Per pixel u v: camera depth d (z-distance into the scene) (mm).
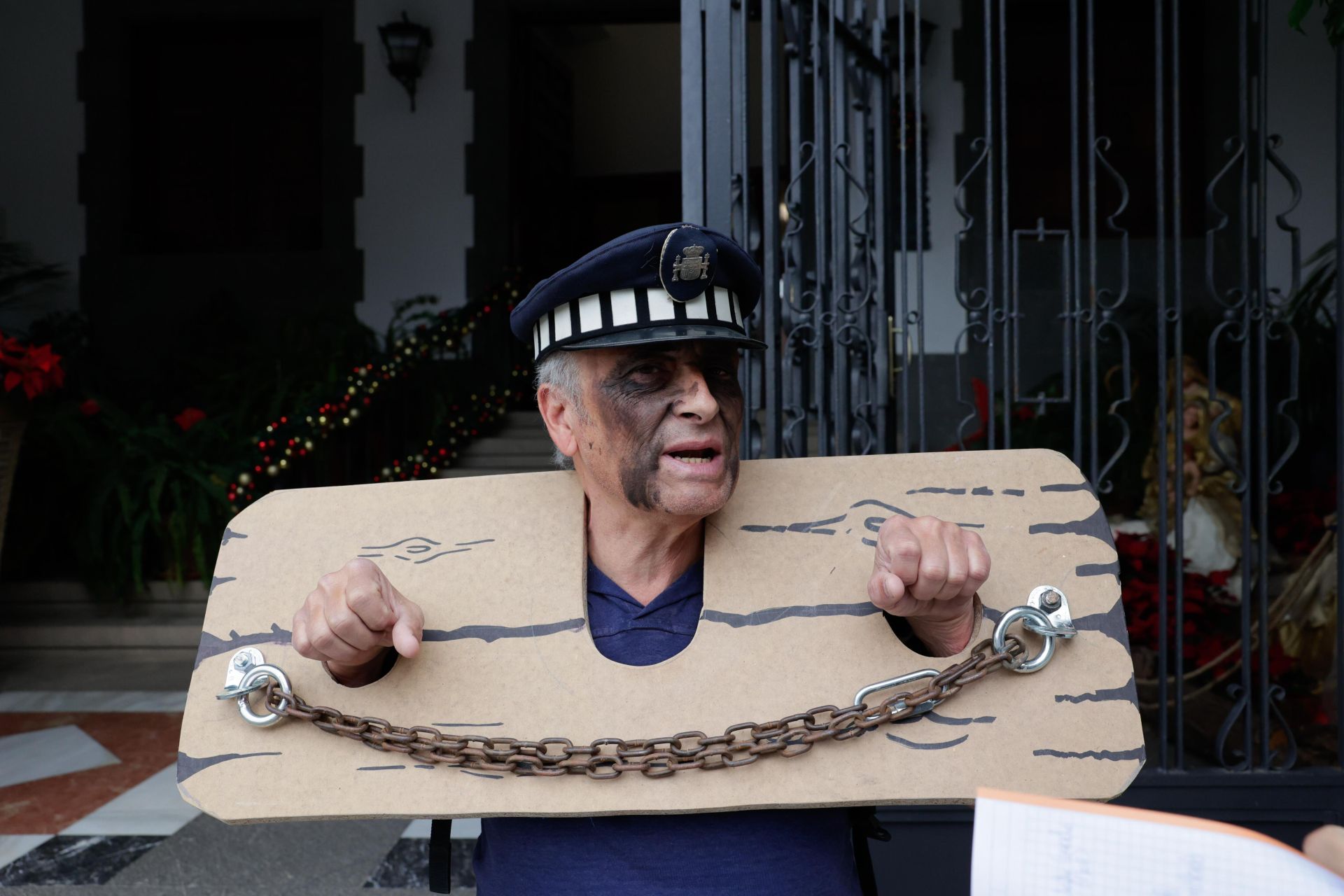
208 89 8406
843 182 2357
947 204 7348
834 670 1003
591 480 1066
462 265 8055
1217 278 7004
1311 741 2998
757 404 2176
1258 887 580
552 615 1039
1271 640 3199
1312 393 5367
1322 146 6941
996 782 970
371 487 1117
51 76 8086
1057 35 7414
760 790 973
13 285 7961
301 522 1100
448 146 8055
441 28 8047
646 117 12836
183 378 7629
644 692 1005
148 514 5441
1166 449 2416
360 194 8094
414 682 1019
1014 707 995
